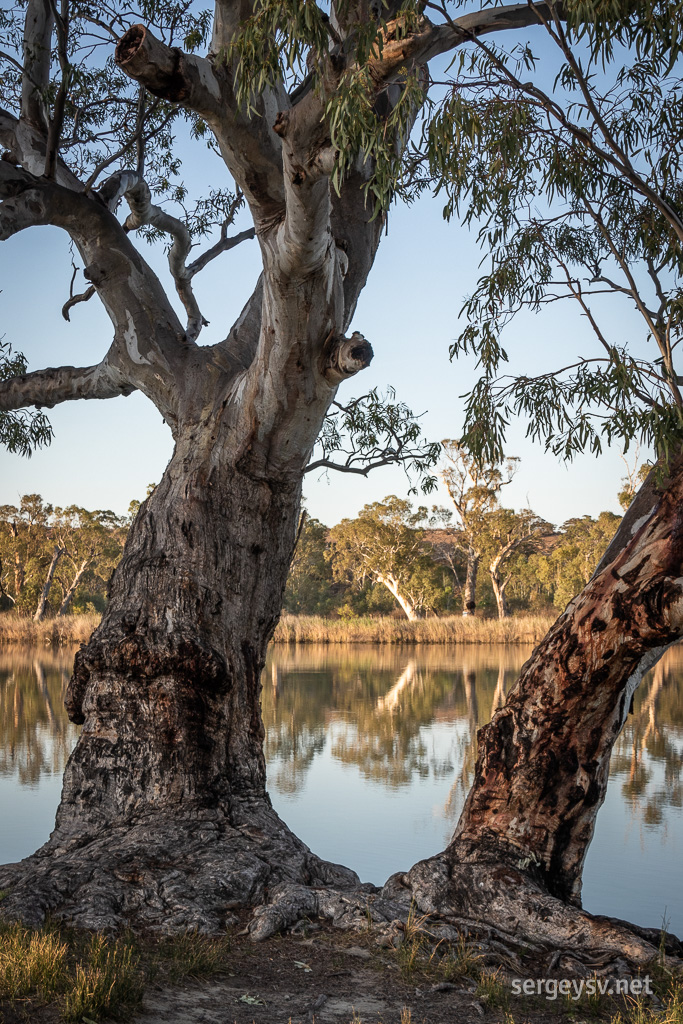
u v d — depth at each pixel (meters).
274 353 6.87
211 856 6.50
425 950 5.61
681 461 5.93
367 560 61.53
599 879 8.75
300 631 52.62
